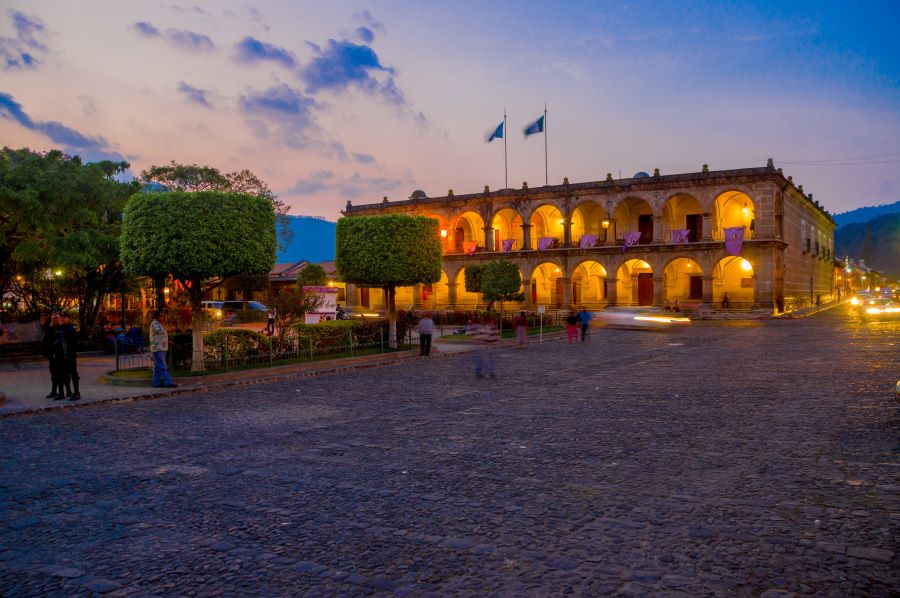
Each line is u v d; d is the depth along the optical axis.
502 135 56.12
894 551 4.79
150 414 11.97
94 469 7.87
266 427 10.39
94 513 6.20
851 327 33.16
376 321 25.27
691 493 6.30
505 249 57.19
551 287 58.84
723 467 7.20
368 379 16.78
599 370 17.48
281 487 6.93
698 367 17.44
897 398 9.46
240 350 18.66
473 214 61.50
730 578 4.41
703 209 48.56
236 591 4.41
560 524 5.56
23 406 12.50
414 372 18.30
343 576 4.61
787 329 33.50
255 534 5.52
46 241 21.41
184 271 16.66
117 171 26.06
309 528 5.63
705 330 34.28
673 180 49.31
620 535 5.25
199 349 17.28
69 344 13.38
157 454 8.62
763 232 46.47
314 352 20.95
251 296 55.47
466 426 10.05
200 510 6.21
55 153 22.83
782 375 15.02
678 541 5.09
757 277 46.62
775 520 5.49
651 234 54.53
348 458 8.16
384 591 4.36
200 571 4.77
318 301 27.20
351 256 24.48
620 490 6.48
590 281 57.50
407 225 24.25
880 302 46.59
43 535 5.62
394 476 7.26
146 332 28.69
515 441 8.89
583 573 4.55
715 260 47.97
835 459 7.37
